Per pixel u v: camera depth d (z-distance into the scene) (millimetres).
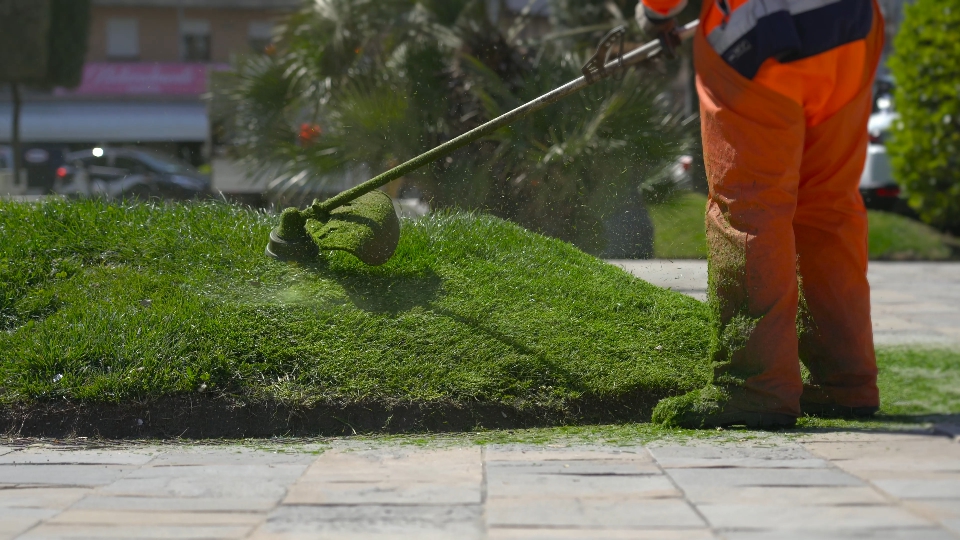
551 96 3816
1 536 2201
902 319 6695
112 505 2453
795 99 3244
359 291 4191
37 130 28234
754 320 3287
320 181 8367
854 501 2350
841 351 3551
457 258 4703
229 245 4633
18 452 3166
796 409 3322
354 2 8938
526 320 4090
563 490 2514
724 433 3229
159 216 5016
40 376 3562
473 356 3746
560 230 7285
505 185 7445
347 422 3488
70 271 4363
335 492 2541
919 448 2906
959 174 12211
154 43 29969
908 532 2113
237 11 30203
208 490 2586
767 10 3178
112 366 3602
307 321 3900
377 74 8383
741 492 2451
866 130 3482
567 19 14008
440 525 2232
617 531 2166
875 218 12891
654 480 2592
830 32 3186
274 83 9297
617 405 3656
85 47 20531
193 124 29375
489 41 8352
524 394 3605
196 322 3818
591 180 7309
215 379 3559
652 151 7523
